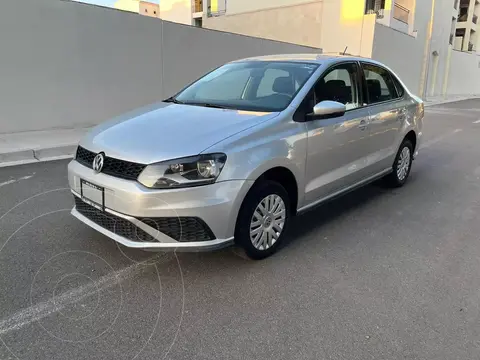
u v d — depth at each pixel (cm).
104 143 322
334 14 2152
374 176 504
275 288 310
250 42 1296
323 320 274
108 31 915
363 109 457
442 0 2920
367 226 437
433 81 3036
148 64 1013
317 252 372
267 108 372
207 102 409
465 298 305
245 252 339
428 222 453
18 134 796
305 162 371
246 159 313
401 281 327
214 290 303
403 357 242
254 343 249
